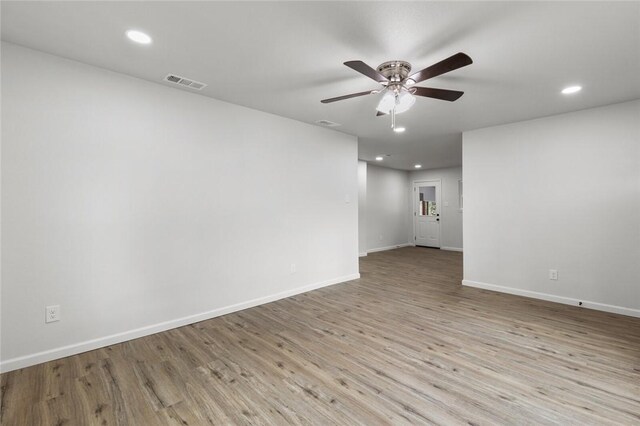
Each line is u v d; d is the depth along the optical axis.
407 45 2.18
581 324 3.09
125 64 2.53
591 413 1.78
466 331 2.94
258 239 3.72
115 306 2.69
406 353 2.51
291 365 2.33
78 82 2.50
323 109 3.64
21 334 2.28
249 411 1.81
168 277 3.00
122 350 2.57
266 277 3.81
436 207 8.91
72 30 2.04
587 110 3.54
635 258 3.29
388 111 2.65
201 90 3.08
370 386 2.06
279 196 3.94
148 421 1.73
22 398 1.92
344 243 4.88
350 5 1.76
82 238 2.52
